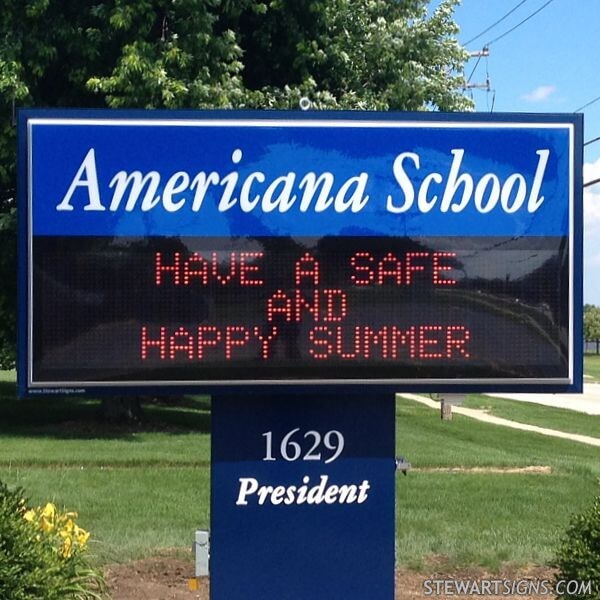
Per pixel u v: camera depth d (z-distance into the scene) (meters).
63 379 5.86
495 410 29.50
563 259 6.13
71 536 5.94
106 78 15.44
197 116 5.97
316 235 6.02
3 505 5.41
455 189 6.10
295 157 6.03
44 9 15.56
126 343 5.90
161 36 16.41
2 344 18.39
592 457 17.03
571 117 6.15
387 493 6.23
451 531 9.35
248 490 6.18
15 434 17.30
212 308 5.95
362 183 6.05
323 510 6.21
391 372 6.02
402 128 6.08
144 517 9.66
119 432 17.89
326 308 6.01
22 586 5.09
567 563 5.98
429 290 6.06
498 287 6.10
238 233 5.98
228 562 6.16
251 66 17.86
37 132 5.89
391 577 6.20
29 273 5.86
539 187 6.13
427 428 21.44
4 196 17.77
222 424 6.18
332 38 17.50
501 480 12.79
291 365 5.98
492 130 6.12
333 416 6.23
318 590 6.19
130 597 7.09
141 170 5.95
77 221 5.90
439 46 18.38
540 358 6.11
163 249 5.94
